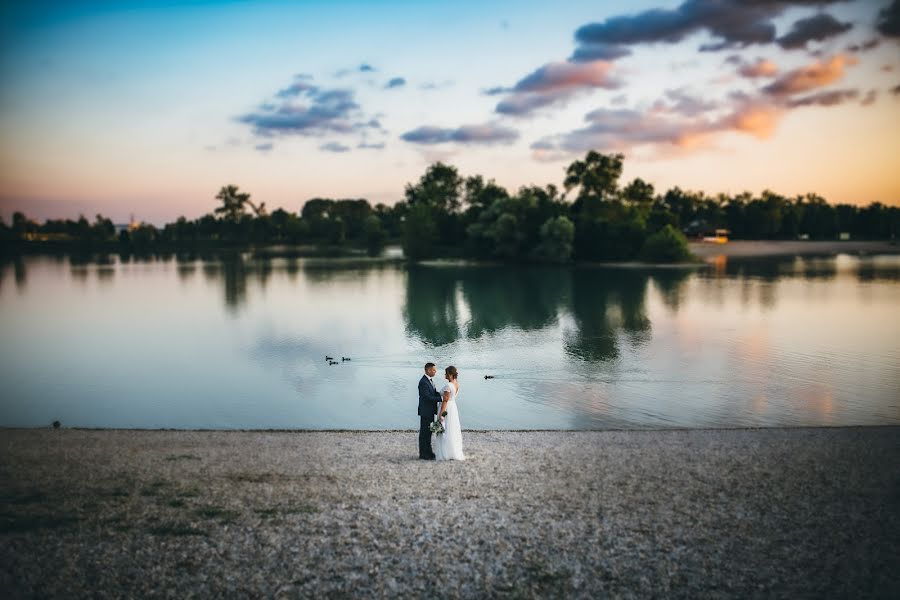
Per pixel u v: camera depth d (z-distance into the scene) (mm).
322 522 12484
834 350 40062
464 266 122438
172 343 45219
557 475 15742
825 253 158250
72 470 16516
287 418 26984
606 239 127438
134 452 18891
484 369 35219
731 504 13648
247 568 10586
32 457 18172
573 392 30031
